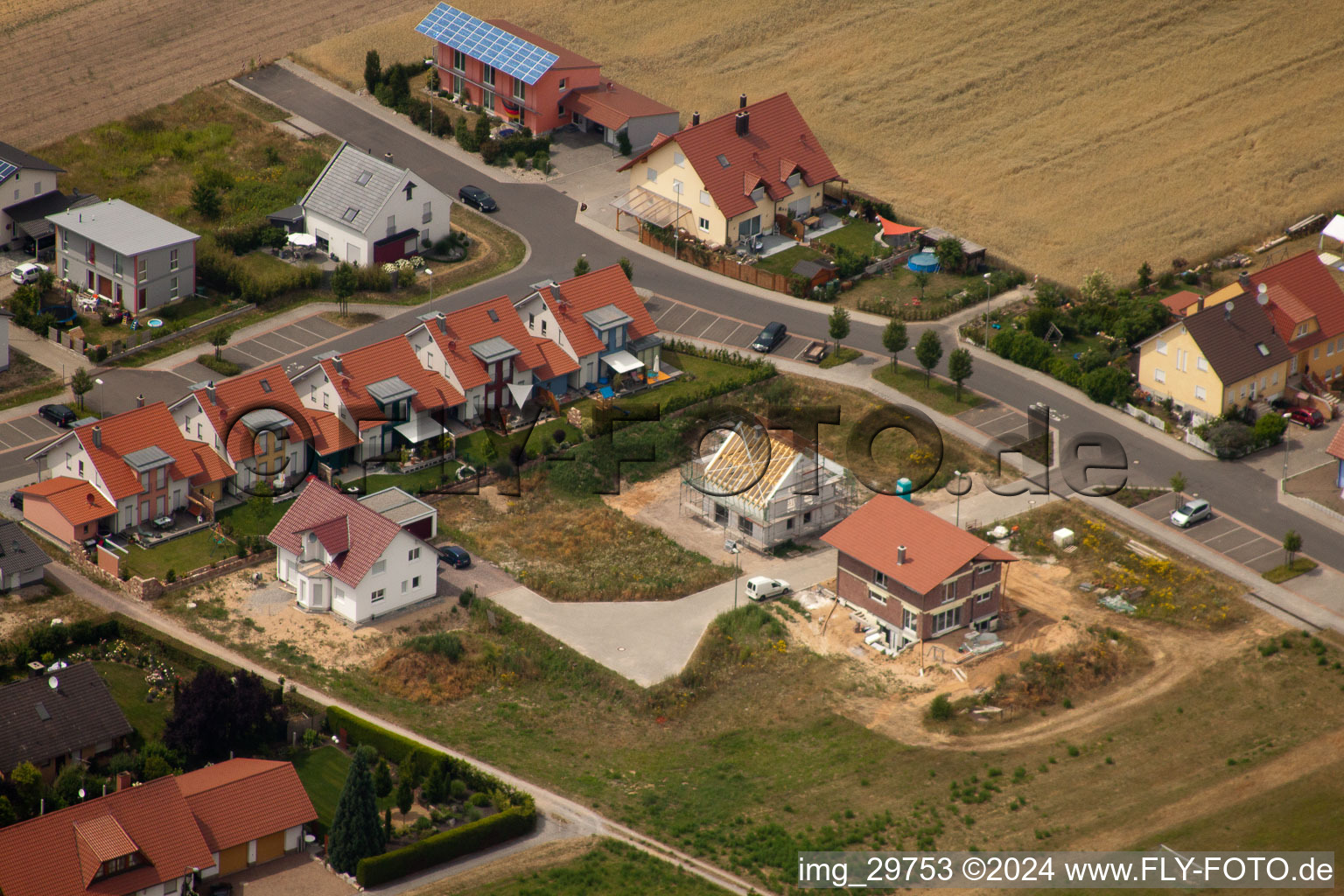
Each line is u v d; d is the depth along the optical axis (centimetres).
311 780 18388
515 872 17188
